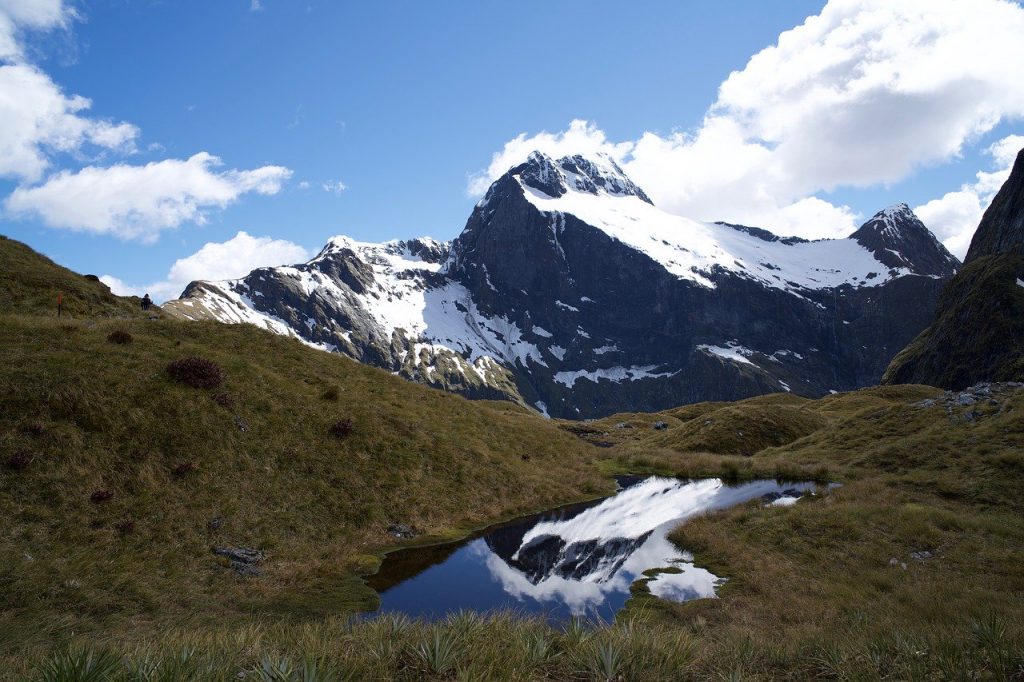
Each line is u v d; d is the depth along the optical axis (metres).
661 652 8.94
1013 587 17.02
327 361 43.34
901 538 21.84
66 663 6.95
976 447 30.83
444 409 45.16
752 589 19.22
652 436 71.31
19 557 17.20
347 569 21.75
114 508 20.77
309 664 7.17
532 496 34.91
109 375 26.45
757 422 58.59
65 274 45.44
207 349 35.25
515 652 8.54
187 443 25.23
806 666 8.99
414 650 8.49
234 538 21.81
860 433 42.62
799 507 27.56
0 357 25.03
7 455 20.67
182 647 7.96
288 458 28.06
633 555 24.03
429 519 28.55
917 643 9.34
